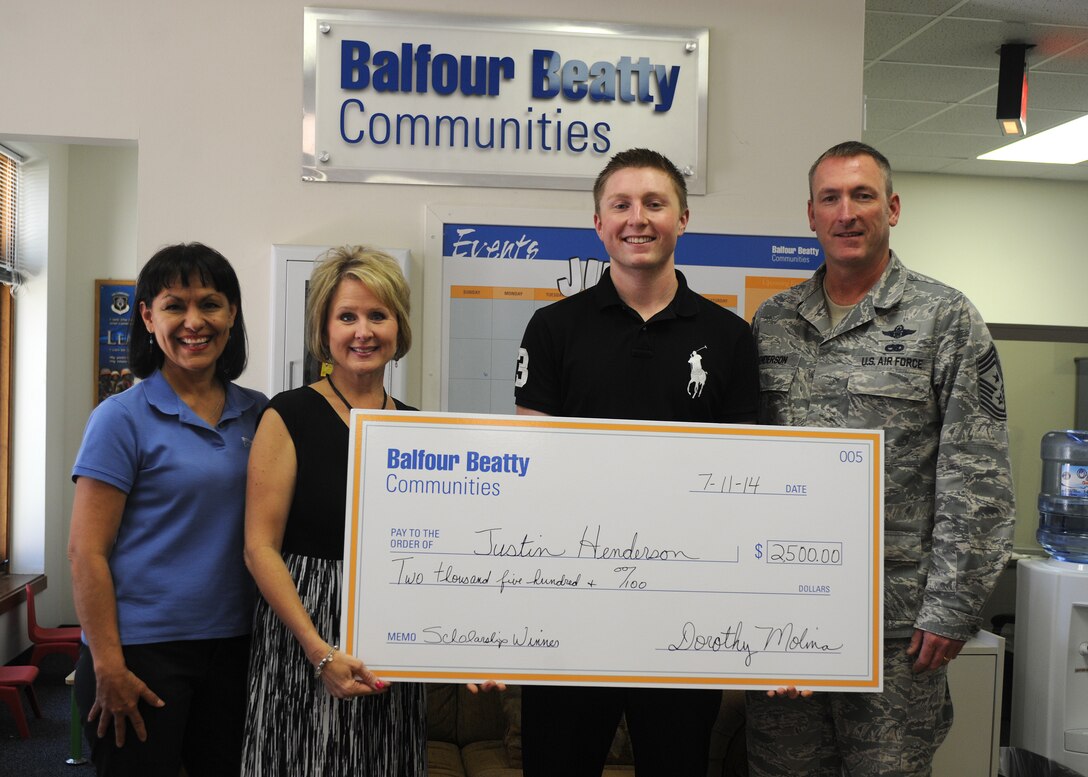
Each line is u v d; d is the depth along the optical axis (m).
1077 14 3.89
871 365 1.89
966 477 1.80
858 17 2.99
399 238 2.84
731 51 2.95
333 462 1.72
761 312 2.08
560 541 1.73
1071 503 3.47
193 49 2.78
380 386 1.84
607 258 2.87
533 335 1.90
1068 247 6.67
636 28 2.89
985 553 1.79
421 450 1.71
